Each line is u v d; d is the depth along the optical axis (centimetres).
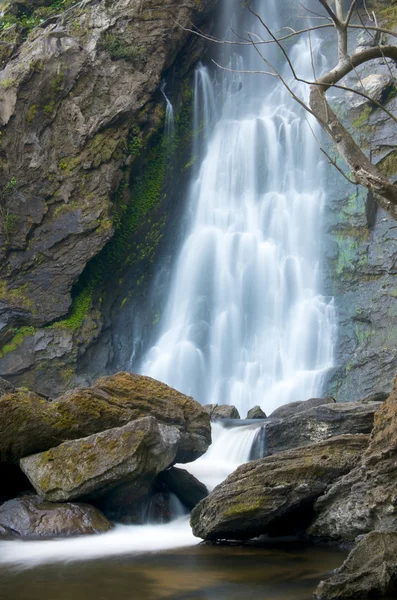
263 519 994
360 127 2880
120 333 2852
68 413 1192
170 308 2997
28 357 2617
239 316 2875
